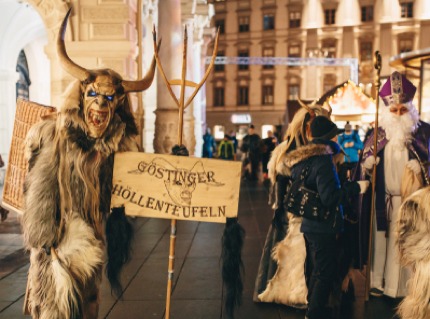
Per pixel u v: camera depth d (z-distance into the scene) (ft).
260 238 21.72
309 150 10.71
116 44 27.09
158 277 15.58
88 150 9.23
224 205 9.38
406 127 13.38
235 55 161.68
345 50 153.38
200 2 55.31
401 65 38.40
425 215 8.48
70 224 9.03
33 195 8.87
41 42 45.47
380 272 13.99
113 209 9.54
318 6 153.99
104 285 14.78
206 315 12.36
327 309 12.69
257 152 50.08
